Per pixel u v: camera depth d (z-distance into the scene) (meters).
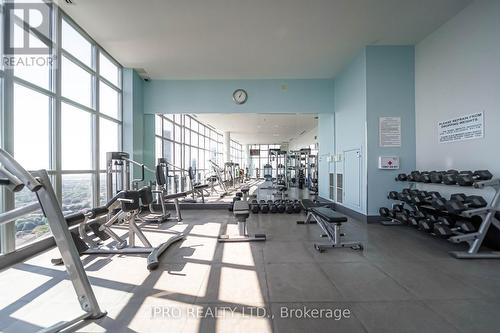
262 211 5.22
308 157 11.09
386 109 4.21
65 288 2.05
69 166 3.44
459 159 3.33
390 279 2.16
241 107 5.57
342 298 1.86
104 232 2.83
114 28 3.58
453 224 2.96
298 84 5.57
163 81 5.54
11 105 2.58
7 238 2.51
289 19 3.40
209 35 3.78
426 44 3.92
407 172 4.21
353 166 4.70
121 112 4.92
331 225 3.54
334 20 3.44
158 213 5.14
